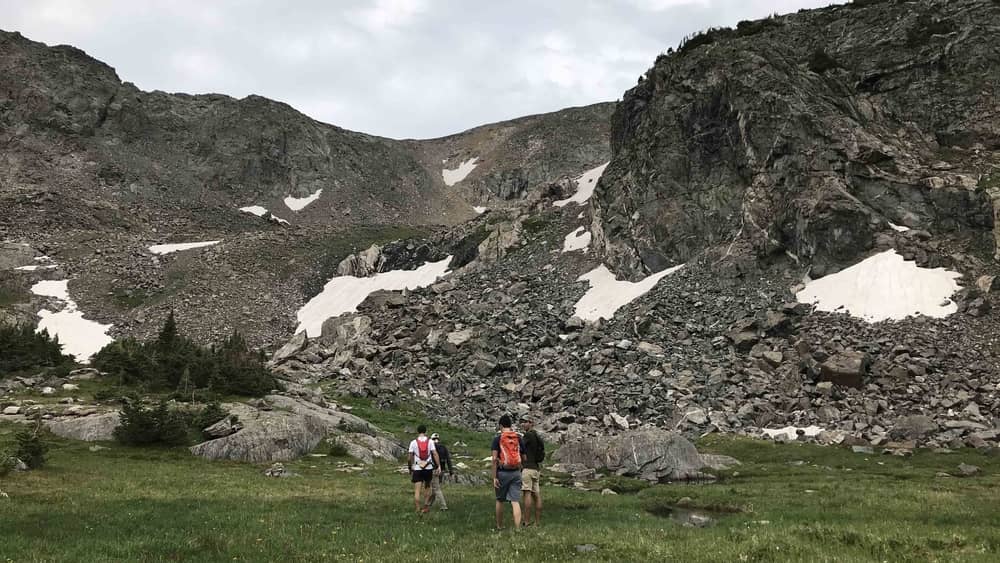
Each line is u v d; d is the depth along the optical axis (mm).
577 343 66188
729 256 73750
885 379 49750
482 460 38062
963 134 74250
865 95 81500
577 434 46219
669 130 89125
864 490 27281
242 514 18312
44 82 193250
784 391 51156
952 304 57500
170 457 30766
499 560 12570
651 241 82000
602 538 14984
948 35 82062
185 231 156125
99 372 46938
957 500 23812
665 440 35688
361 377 64625
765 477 34031
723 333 62094
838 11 95125
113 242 134375
